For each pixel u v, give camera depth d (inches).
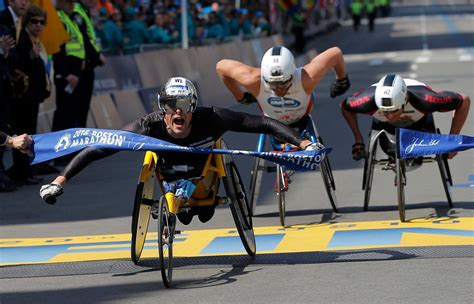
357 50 2378.2
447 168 538.3
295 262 414.3
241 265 414.3
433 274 378.6
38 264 433.7
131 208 590.9
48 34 742.5
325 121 1002.7
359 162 730.8
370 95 522.0
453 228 473.7
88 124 873.5
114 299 363.6
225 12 1839.3
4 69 621.9
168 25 1418.6
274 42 1951.3
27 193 655.1
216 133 399.2
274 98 509.7
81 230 524.4
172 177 404.8
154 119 396.8
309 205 569.3
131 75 1042.1
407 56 2053.4
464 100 517.3
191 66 1246.9
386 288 360.8
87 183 699.4
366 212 537.3
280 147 529.7
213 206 418.3
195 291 370.6
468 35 2800.2
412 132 484.7
